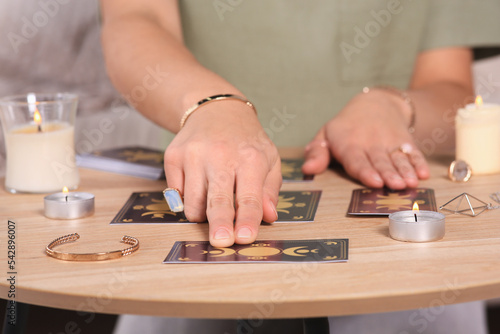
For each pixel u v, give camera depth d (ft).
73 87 6.57
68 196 2.36
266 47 3.93
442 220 1.87
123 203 2.49
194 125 2.26
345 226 2.06
